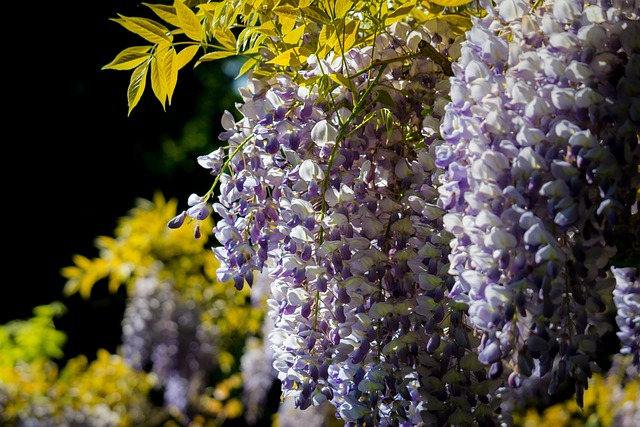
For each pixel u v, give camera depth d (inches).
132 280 175.0
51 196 340.2
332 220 59.4
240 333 184.1
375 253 59.2
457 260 55.7
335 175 60.0
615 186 53.9
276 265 62.1
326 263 59.4
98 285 301.6
